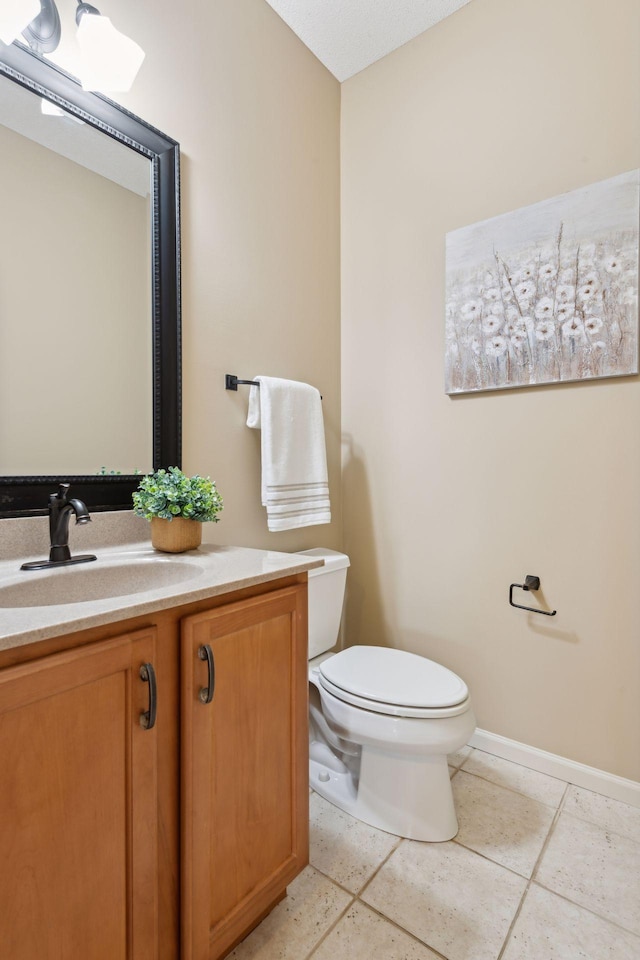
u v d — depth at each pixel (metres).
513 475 1.68
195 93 1.51
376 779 1.38
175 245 1.42
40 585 1.00
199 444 1.52
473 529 1.78
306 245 1.96
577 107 1.53
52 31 1.13
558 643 1.60
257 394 1.65
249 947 1.01
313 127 2.00
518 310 1.63
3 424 1.10
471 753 1.75
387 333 2.00
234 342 1.64
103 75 1.15
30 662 0.65
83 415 1.24
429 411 1.88
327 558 1.76
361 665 1.50
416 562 1.93
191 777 0.86
